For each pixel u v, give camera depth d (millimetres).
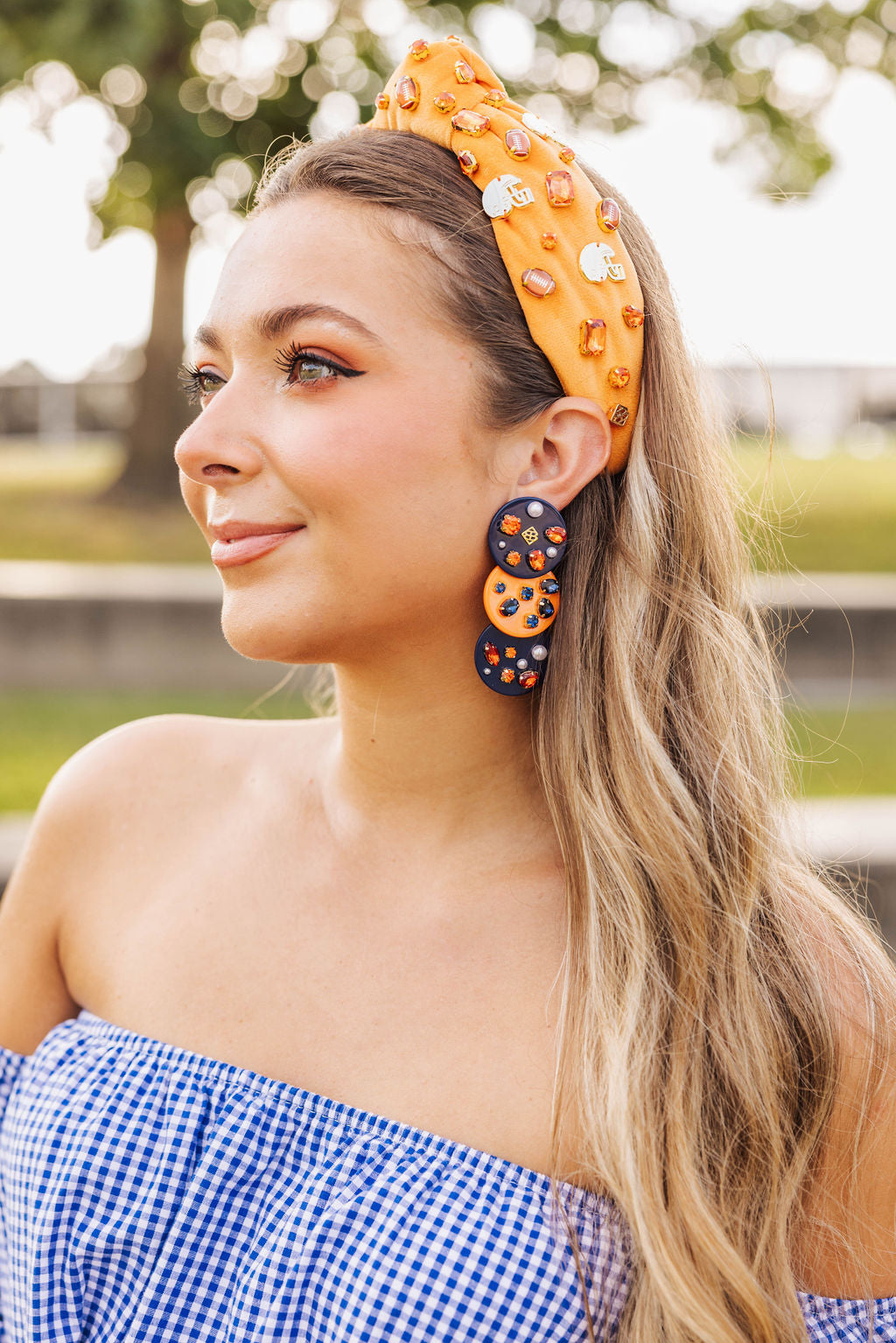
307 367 1017
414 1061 1083
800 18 9102
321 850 1196
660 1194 1022
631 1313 1025
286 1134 1076
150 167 8117
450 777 1145
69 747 5133
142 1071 1130
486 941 1124
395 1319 980
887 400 14578
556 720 1137
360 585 1019
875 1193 1070
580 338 1075
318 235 1025
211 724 1354
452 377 1029
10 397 19469
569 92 8820
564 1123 1050
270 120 8555
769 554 1470
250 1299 1026
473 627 1095
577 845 1119
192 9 7801
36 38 7137
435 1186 1022
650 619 1160
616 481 1169
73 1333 1100
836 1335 1056
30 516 10672
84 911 1275
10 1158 1178
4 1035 1310
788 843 1237
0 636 6910
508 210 1052
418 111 1098
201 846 1254
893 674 6730
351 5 8469
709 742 1169
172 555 9562
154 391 11281
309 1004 1128
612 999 1071
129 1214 1079
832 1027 1075
